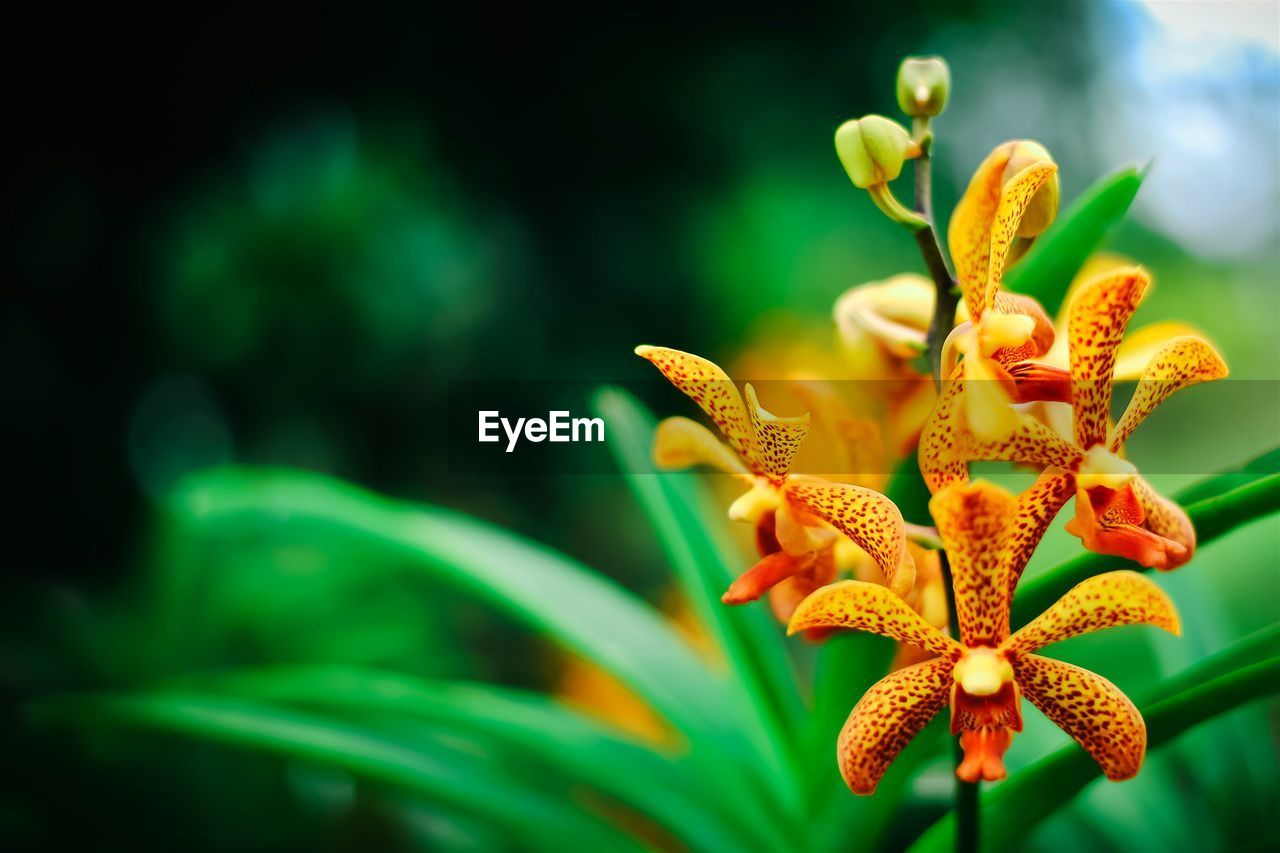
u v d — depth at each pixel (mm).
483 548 565
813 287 1148
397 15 1117
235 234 1021
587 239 1190
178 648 760
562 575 562
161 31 1059
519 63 1173
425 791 514
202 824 667
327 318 1031
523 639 1102
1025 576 831
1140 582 385
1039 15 1299
